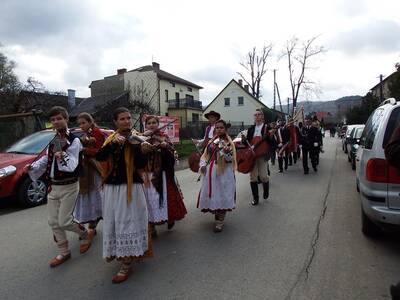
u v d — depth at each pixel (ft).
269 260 15.43
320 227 19.89
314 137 41.29
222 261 15.44
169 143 18.70
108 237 13.71
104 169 13.76
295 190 30.68
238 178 38.09
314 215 22.40
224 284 13.34
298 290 12.73
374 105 154.30
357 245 16.94
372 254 15.81
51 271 14.93
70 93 131.75
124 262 13.89
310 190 30.55
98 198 18.12
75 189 15.61
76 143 15.33
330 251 16.29
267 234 18.88
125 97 94.99
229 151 19.26
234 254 16.20
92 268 15.14
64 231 15.85
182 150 72.13
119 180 13.55
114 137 13.58
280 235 18.69
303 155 40.27
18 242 18.65
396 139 9.37
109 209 13.65
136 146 13.69
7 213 25.44
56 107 15.16
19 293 13.08
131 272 14.56
